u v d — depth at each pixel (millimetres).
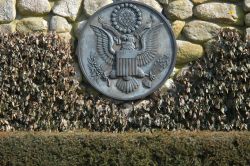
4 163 4426
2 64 5051
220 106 5043
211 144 4449
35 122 5031
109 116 5074
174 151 4457
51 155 4469
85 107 5094
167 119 5070
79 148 4496
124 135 4590
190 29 5180
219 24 5195
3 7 5172
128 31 5152
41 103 5035
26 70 5047
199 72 5094
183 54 5156
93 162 4480
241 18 5180
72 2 5195
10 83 5039
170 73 5113
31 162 4438
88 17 5191
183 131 4895
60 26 5164
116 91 5117
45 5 5180
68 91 5074
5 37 5094
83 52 5137
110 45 5133
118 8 5172
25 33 5129
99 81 5129
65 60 5105
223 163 4438
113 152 4484
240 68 5051
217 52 5098
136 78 5129
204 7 5191
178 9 5191
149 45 5141
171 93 5121
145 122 5078
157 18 5164
